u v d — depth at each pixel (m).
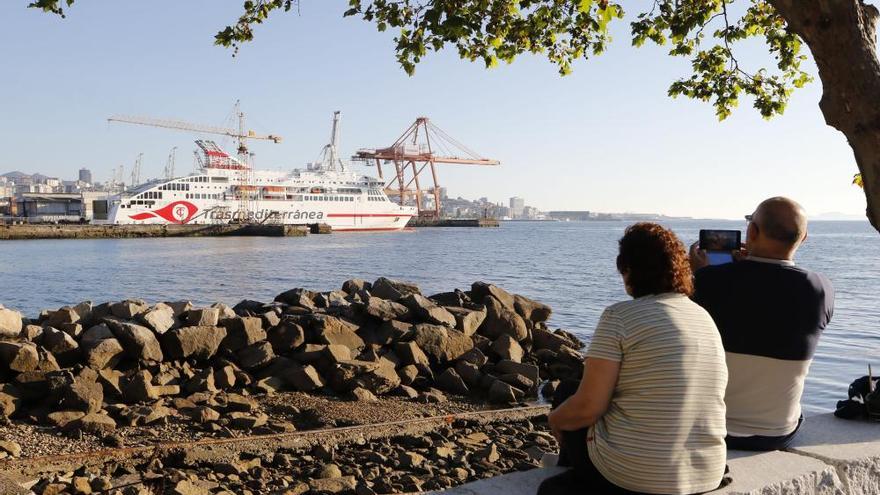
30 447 7.83
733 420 4.05
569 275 48.75
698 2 7.45
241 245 92.38
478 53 7.75
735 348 3.95
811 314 3.90
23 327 10.96
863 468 3.98
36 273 51.75
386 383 11.37
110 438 8.17
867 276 46.44
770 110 7.83
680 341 3.10
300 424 9.55
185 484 6.66
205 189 118.12
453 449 8.51
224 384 10.88
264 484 7.05
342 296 16.55
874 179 4.42
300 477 7.38
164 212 115.31
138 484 6.85
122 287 42.31
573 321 25.45
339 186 130.00
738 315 3.92
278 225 115.06
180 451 7.82
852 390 4.91
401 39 6.38
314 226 124.81
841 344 18.98
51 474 7.02
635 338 3.10
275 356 11.79
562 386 3.78
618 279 45.19
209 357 11.55
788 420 4.07
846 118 4.43
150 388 9.99
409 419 9.76
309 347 12.06
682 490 3.09
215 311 12.04
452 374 12.16
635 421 3.12
